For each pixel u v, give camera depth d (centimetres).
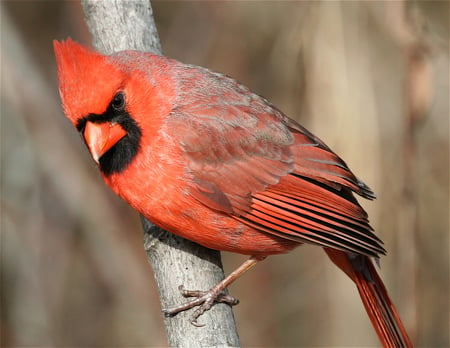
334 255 852
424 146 1269
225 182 773
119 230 1274
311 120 1110
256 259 820
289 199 794
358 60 1105
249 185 781
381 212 1164
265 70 1348
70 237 1273
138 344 1275
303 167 802
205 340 749
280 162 795
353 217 802
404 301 1109
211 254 795
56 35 1381
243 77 1349
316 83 1103
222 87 795
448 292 1277
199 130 761
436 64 1195
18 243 1265
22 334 1252
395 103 1204
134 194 753
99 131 727
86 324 1286
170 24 1391
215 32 1362
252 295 1320
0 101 1262
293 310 1303
